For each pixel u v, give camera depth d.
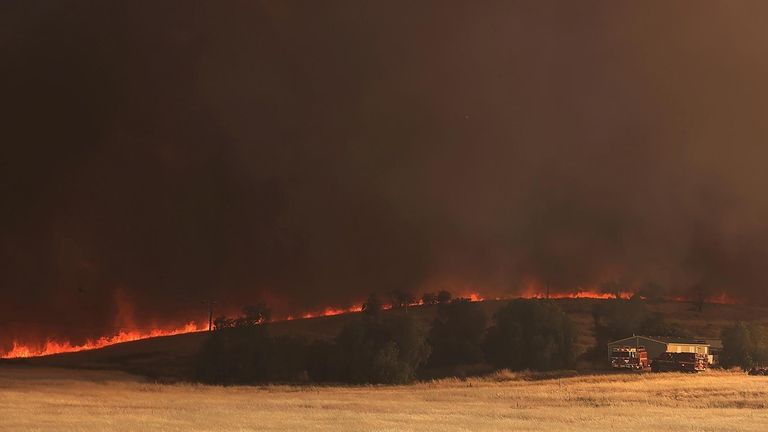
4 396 51.03
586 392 53.44
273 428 33.06
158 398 52.56
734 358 82.44
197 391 61.19
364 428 33.25
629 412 41.25
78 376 78.94
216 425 34.12
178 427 33.19
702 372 75.88
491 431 32.28
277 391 61.94
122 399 50.94
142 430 31.86
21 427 32.66
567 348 84.44
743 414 40.00
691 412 41.12
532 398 50.47
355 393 58.25
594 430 32.78
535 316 85.19
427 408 44.47
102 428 32.34
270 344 78.50
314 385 71.50
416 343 77.50
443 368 84.56
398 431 32.19
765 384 55.97
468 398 51.53
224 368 76.88
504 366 83.56
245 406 45.59
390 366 73.25
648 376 69.94
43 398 50.22
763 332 84.12
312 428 33.06
